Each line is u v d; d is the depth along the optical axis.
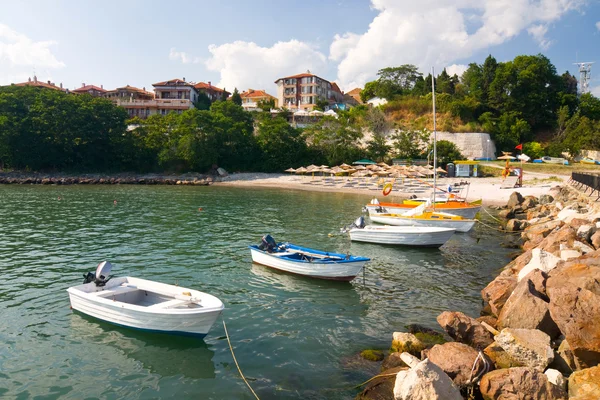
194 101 113.25
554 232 21.20
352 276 17.77
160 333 12.17
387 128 91.31
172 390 9.69
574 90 118.44
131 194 53.19
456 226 29.39
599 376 8.03
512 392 8.14
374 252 23.98
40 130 74.75
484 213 38.72
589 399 7.17
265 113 96.38
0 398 9.23
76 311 13.91
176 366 10.74
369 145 82.94
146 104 102.19
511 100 98.12
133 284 14.33
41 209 38.00
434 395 7.57
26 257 21.05
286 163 81.81
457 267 20.81
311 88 125.31
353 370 10.47
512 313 11.34
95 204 42.28
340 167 71.06
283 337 12.44
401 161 76.56
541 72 101.06
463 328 11.28
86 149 79.06
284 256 19.27
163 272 18.86
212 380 10.10
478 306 15.19
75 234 26.92
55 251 22.36
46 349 11.50
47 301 15.05
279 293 16.42
